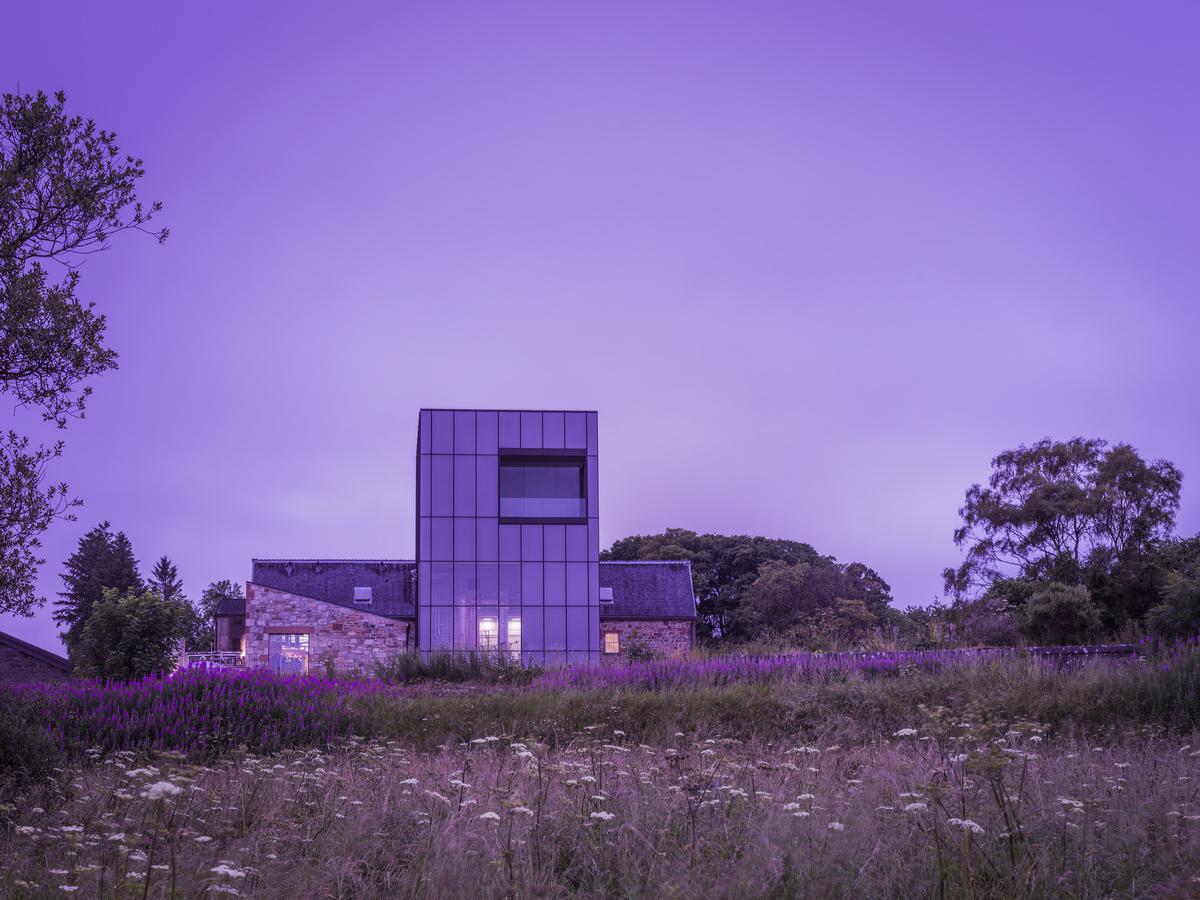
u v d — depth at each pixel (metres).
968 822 4.52
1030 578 45.78
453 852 4.94
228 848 5.35
